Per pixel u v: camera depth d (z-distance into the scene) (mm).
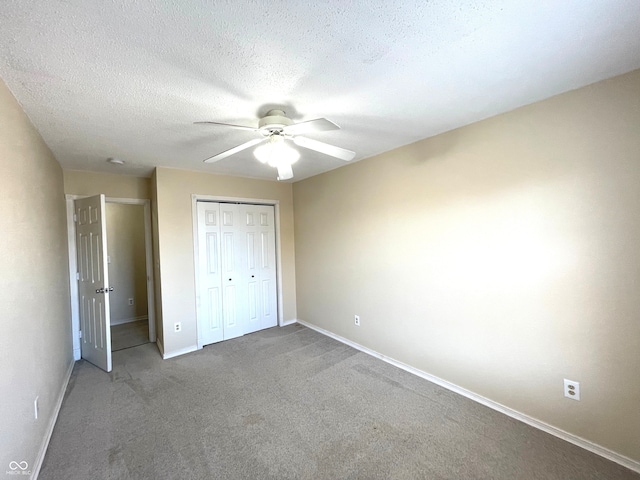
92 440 1984
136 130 2225
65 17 1081
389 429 2066
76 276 3434
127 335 4191
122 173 3619
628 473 1649
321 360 3221
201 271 3748
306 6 1074
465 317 2424
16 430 1497
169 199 3455
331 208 3779
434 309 2654
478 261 2316
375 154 3119
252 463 1778
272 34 1225
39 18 1080
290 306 4551
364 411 2281
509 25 1220
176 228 3506
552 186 1918
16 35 1165
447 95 1838
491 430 2031
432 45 1341
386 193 3037
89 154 2787
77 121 2021
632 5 1124
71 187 3387
